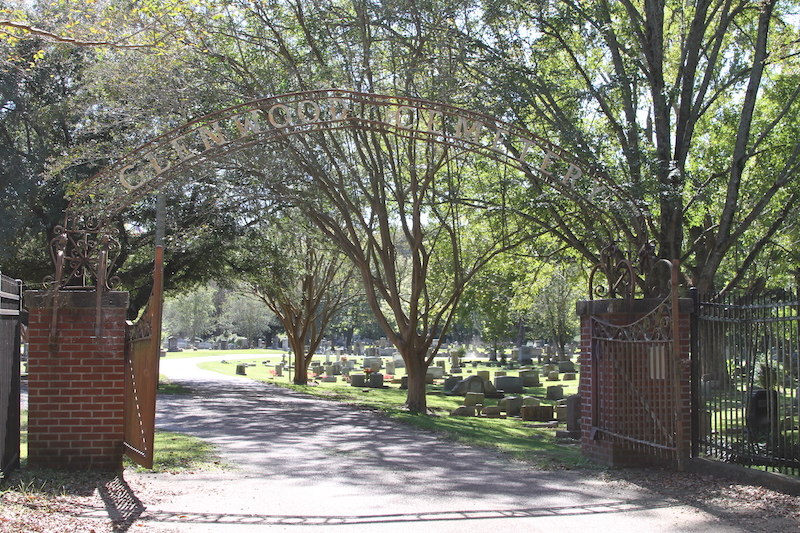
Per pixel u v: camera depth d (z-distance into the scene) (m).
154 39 10.30
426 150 17.97
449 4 16.48
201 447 10.98
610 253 10.47
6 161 22.08
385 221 20.22
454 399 28.50
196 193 23.19
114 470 8.38
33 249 25.36
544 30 18.30
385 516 6.70
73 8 9.30
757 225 23.05
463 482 8.56
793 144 19.66
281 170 17.47
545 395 31.41
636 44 19.73
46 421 8.27
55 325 8.29
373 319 58.31
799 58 20.39
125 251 24.39
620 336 9.32
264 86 17.14
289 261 27.89
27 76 20.91
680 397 8.58
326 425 15.62
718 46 18.89
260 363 52.06
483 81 16.00
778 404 8.27
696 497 7.59
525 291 27.42
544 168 10.40
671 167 16.78
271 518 6.53
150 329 7.58
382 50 18.08
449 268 25.17
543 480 8.69
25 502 6.55
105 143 16.91
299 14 17.30
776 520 6.59
